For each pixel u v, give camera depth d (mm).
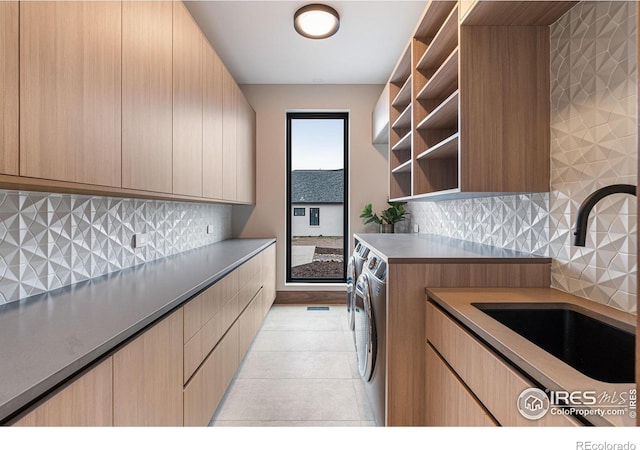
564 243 1473
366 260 2221
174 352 1291
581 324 1229
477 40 1583
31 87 964
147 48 1591
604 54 1255
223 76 2789
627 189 863
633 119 1137
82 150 1166
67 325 983
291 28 2934
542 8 1430
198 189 2234
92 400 828
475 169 1571
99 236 1711
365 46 3238
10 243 1239
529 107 1576
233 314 2184
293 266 4445
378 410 1769
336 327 3426
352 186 4188
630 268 1147
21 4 932
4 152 885
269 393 2205
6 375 691
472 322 1068
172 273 1784
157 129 1684
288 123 4332
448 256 1621
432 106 2400
